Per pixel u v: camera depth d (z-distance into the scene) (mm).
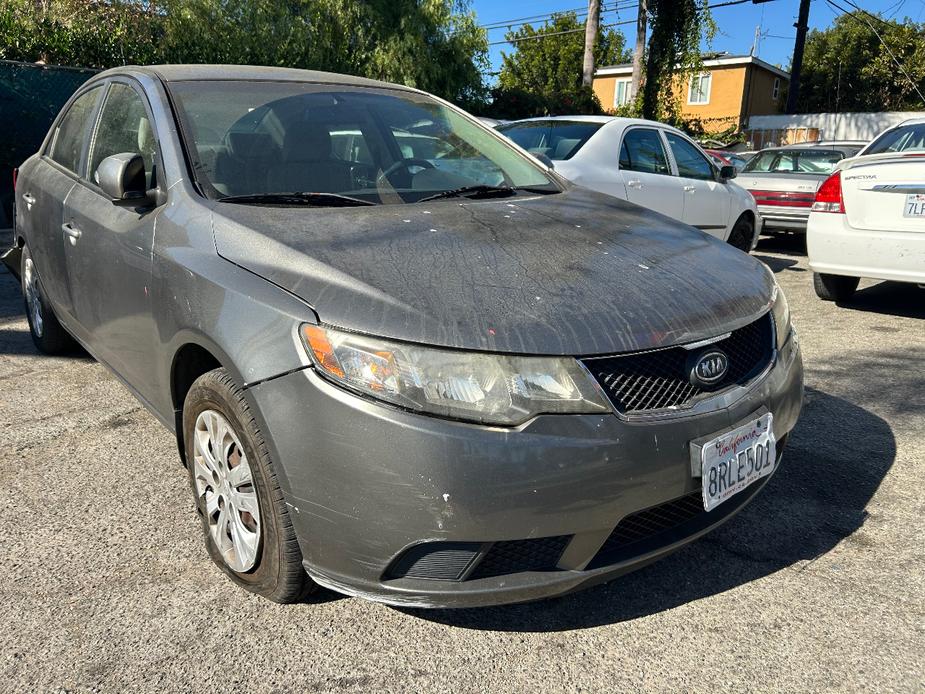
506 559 1936
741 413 2152
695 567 2500
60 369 4328
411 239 2334
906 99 39781
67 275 3461
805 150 10719
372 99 3398
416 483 1810
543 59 43281
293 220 2412
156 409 2820
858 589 2369
